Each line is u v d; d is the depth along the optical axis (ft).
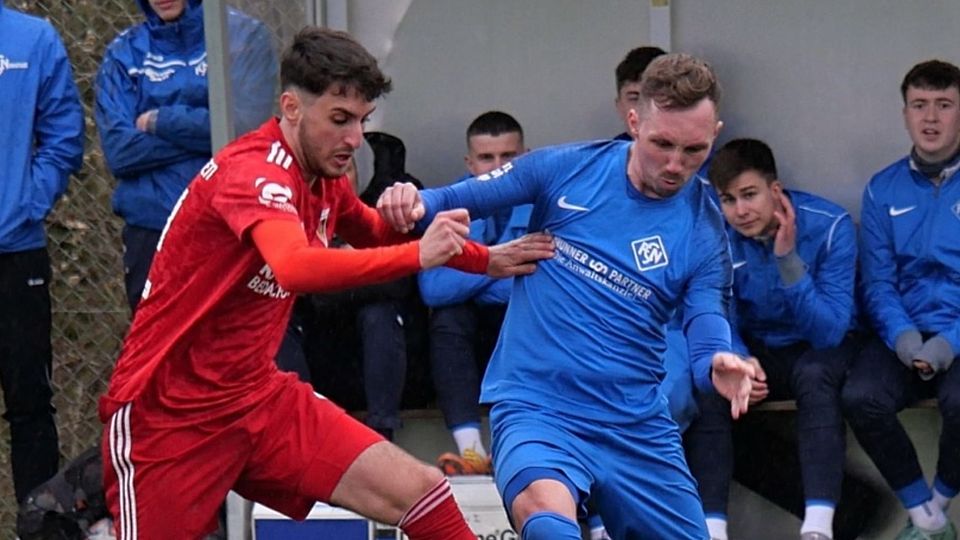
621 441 49.34
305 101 44.65
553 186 49.57
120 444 47.42
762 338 66.54
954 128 65.57
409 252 42.73
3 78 64.90
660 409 50.29
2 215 64.08
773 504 68.44
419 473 48.03
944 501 64.08
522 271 49.57
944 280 66.18
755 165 64.75
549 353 49.21
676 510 50.47
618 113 71.26
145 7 66.54
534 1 72.49
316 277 42.42
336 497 47.96
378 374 65.36
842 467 63.62
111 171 67.15
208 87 62.44
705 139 47.14
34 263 64.90
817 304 64.54
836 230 66.49
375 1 73.31
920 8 69.46
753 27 70.85
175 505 47.44
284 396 48.26
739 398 47.24
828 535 62.80
